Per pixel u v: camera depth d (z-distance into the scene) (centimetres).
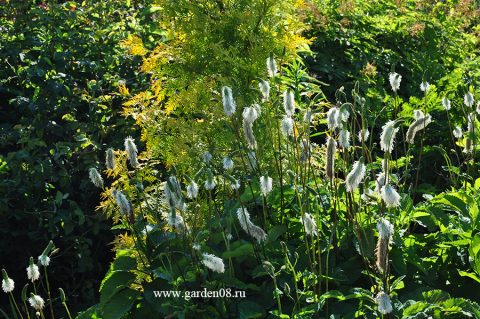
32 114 597
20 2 640
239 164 441
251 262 386
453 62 689
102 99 583
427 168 593
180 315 350
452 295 377
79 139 545
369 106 593
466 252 376
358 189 403
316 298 337
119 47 626
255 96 466
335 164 442
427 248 393
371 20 692
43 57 595
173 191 354
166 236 378
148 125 500
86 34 630
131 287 402
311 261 369
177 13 512
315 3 679
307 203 376
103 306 387
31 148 547
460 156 590
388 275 332
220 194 458
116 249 441
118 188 460
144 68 516
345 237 384
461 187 468
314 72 636
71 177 563
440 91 644
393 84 417
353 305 354
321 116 506
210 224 385
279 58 495
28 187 537
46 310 538
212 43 467
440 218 400
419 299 349
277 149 452
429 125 602
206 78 489
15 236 543
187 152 471
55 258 550
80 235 554
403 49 688
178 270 381
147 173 482
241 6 500
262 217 414
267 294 365
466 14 725
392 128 310
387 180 343
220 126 459
